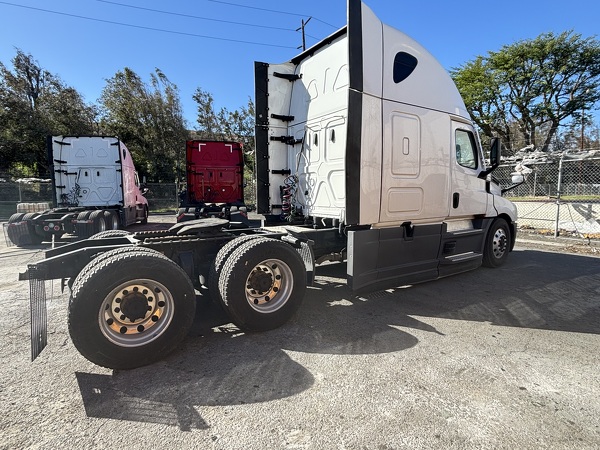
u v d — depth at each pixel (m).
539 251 8.46
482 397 2.52
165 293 3.09
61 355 3.18
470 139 5.92
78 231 9.37
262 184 5.69
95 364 2.90
